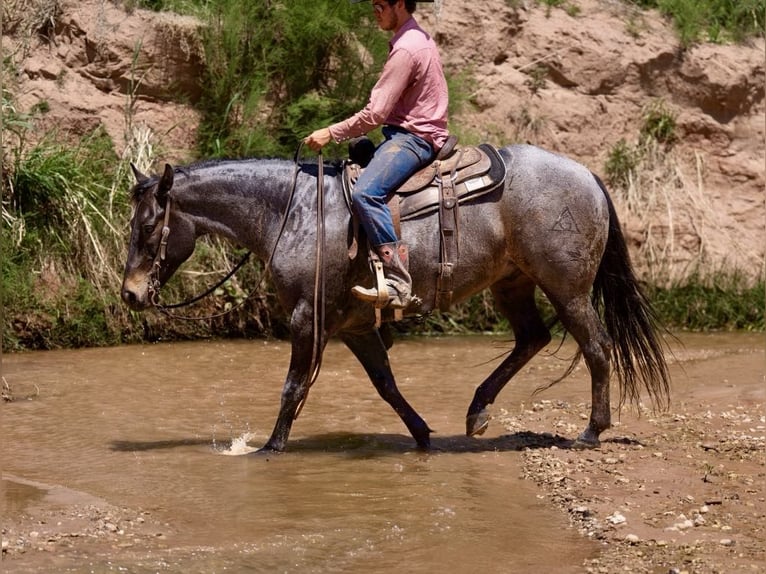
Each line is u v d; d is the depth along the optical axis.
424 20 15.77
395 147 7.43
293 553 5.51
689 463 7.41
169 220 7.70
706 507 6.34
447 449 7.92
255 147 13.39
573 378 10.97
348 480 6.97
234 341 12.76
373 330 8.02
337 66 14.29
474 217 7.61
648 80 16.41
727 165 16.42
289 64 13.98
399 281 7.38
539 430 8.57
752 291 14.86
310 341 7.63
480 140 14.61
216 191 7.73
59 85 13.62
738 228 15.83
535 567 5.40
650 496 6.60
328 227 7.56
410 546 5.68
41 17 13.79
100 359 11.34
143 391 9.78
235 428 8.48
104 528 5.79
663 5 17.09
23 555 5.33
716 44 16.97
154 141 13.64
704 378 10.77
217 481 6.90
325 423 8.75
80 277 12.46
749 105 16.77
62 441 7.93
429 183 7.55
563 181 7.68
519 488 6.85
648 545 5.71
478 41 15.89
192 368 10.94
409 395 9.91
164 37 13.95
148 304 7.75
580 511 6.28
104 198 12.92
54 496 6.40
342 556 5.50
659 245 15.22
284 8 13.56
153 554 5.41
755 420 8.81
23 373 10.52
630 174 15.68
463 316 14.03
